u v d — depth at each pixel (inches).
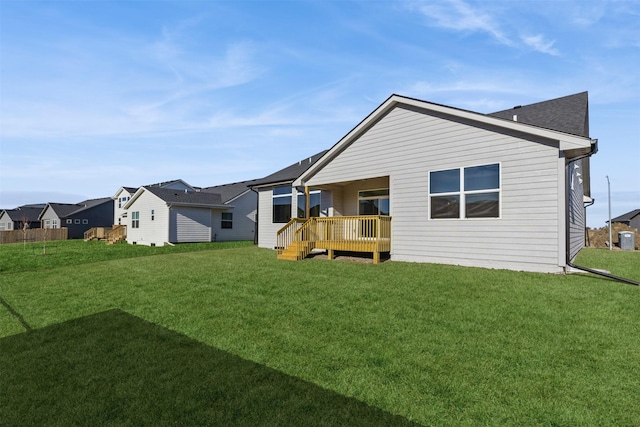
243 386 128.3
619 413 107.7
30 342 182.1
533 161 331.0
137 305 247.4
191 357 156.5
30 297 285.4
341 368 141.3
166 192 1007.0
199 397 121.2
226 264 433.4
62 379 138.0
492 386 124.7
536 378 129.9
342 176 499.5
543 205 324.5
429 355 151.9
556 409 110.0
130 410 114.3
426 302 232.7
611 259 458.0
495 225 353.1
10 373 144.3
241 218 1122.7
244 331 188.1
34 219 1683.1
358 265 399.5
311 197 600.7
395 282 294.8
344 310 220.8
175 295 273.0
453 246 383.2
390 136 445.4
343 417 107.7
